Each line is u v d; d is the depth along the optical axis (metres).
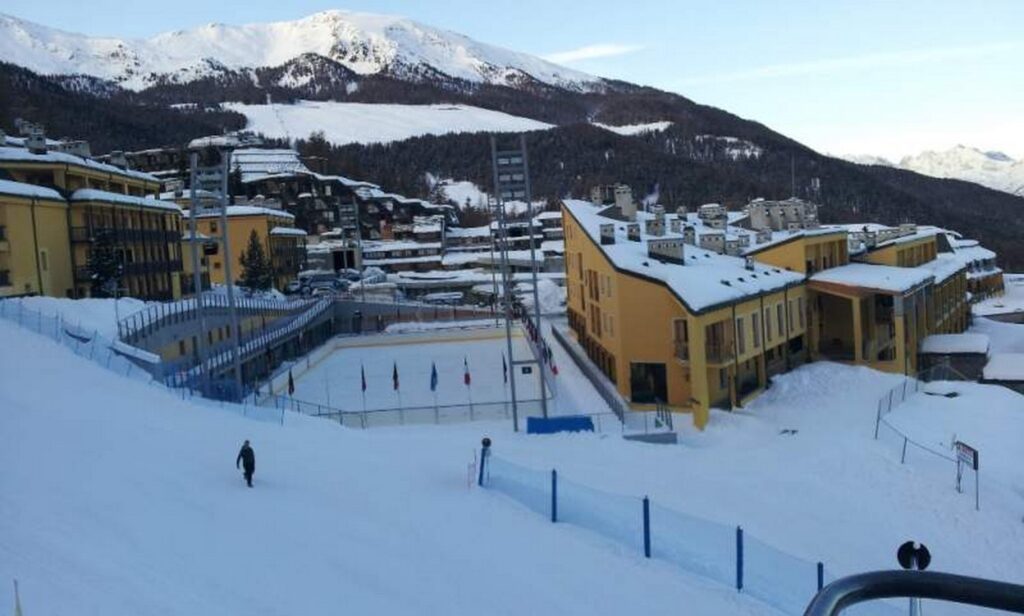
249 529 22.91
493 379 64.31
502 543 24.28
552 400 51.19
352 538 23.41
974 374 67.19
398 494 29.23
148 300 79.81
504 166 46.62
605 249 58.25
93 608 14.93
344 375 70.38
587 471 36.28
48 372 39.41
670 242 58.03
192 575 18.42
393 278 147.50
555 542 24.66
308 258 158.12
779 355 61.69
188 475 28.36
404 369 71.56
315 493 28.14
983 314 108.75
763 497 34.97
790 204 79.50
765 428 47.28
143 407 38.62
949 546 30.91
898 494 36.03
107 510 22.22
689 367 50.84
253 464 27.95
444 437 43.03
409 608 18.64
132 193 88.44
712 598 20.84
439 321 98.25
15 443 27.53
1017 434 46.56
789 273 64.69
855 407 52.38
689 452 42.12
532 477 31.28
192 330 62.62
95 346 46.66
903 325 61.00
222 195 49.66
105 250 69.44
